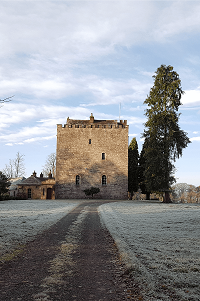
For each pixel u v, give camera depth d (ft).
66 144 168.76
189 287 19.53
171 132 121.60
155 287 19.16
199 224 52.08
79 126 169.89
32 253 29.27
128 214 74.38
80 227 48.11
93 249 31.50
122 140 169.78
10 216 62.75
